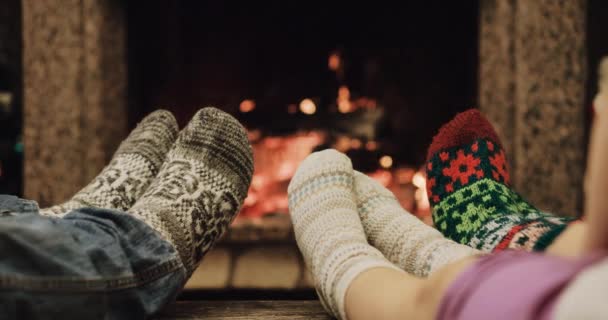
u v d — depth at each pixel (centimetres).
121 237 81
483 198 114
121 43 194
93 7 186
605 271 39
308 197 107
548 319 40
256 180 223
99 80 187
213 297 175
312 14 240
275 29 240
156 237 85
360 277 75
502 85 184
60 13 184
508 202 113
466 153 123
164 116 124
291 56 241
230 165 108
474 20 219
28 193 187
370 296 68
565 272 43
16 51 237
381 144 232
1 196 91
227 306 99
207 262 189
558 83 182
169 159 108
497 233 104
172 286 85
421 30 233
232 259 189
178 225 96
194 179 104
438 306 51
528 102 182
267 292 178
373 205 110
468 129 125
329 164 112
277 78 241
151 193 101
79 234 75
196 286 187
